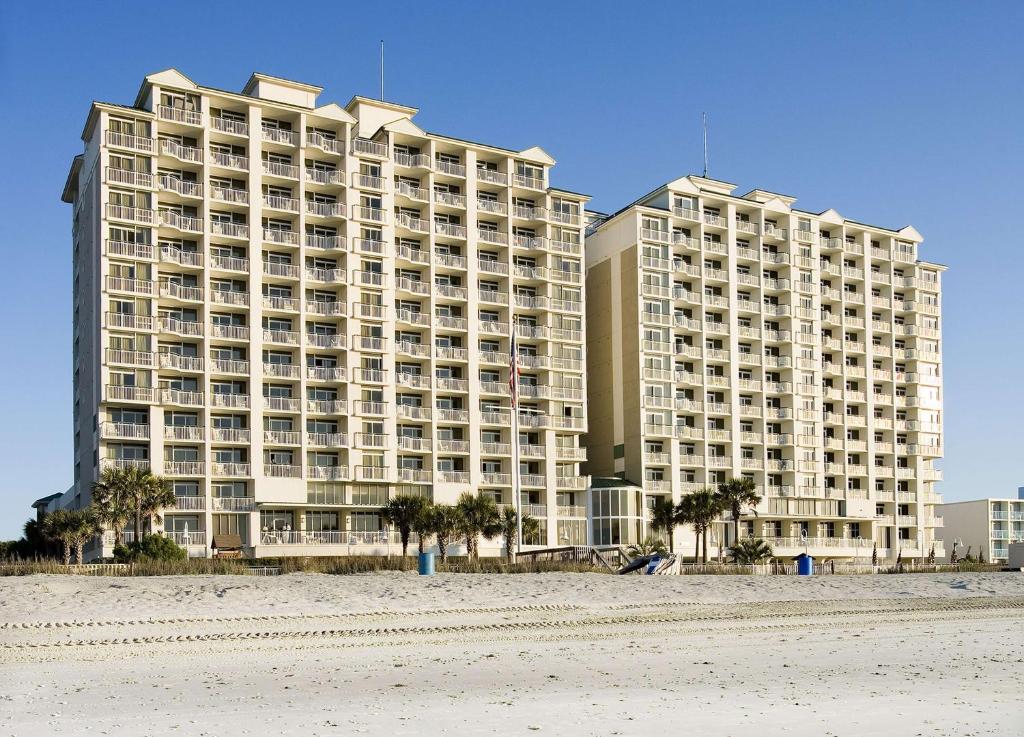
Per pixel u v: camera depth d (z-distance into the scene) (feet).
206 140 275.59
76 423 303.27
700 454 349.41
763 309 367.45
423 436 303.68
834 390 380.99
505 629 105.40
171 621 104.73
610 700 67.56
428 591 129.70
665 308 347.15
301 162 288.10
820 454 370.12
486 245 318.86
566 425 324.19
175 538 256.73
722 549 343.26
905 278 407.44
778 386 366.63
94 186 274.16
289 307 282.56
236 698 67.62
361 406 289.33
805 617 122.01
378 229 298.97
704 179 376.89
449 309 314.55
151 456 260.21
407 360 302.86
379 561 176.45
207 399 268.41
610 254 357.41
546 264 330.13
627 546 283.59
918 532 394.93
